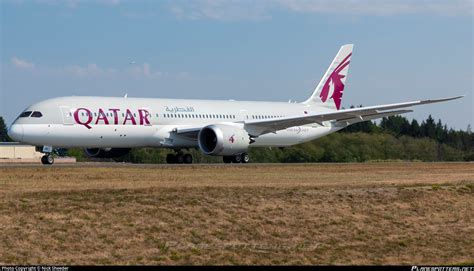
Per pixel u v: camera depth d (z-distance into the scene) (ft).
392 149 451.53
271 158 412.57
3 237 137.08
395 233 168.55
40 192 169.68
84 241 140.67
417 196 195.72
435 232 171.32
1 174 217.36
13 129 268.41
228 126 288.51
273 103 343.46
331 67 364.58
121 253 138.21
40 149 285.64
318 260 146.30
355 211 178.29
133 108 289.94
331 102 364.58
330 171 266.36
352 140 443.32
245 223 160.45
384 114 317.42
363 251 153.99
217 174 236.84
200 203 167.22
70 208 155.02
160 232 149.28
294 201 177.78
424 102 303.68
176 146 302.45
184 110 306.35
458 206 194.90
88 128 277.23
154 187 185.16
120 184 195.21
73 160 437.58
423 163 356.18
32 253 133.18
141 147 299.17
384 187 203.10
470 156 466.70
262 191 185.06
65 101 278.05
